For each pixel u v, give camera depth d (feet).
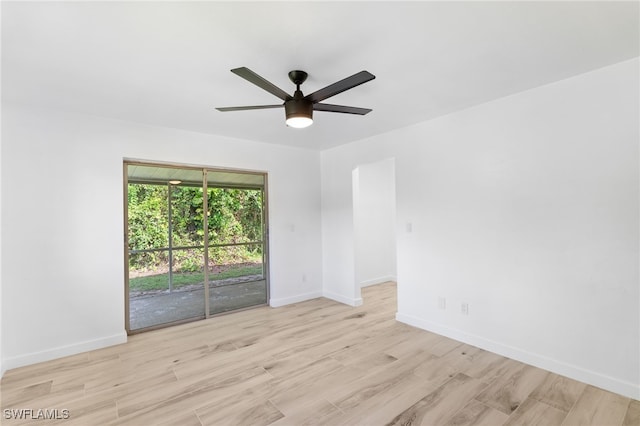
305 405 7.15
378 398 7.39
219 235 13.91
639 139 7.14
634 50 6.79
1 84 7.88
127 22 5.42
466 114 10.25
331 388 7.82
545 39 6.26
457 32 5.96
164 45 6.20
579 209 8.00
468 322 10.33
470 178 10.19
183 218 12.99
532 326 8.85
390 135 12.81
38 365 9.18
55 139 9.82
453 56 6.88
